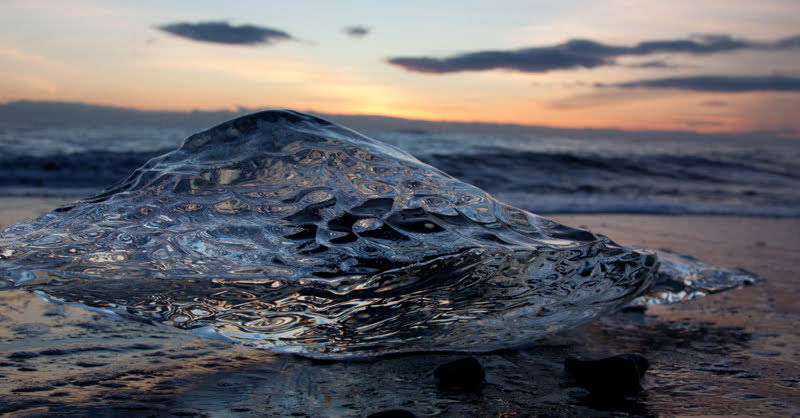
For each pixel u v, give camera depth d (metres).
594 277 0.90
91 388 0.80
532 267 0.87
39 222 0.89
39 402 0.76
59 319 0.99
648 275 0.94
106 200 0.92
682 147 10.22
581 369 0.87
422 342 0.87
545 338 0.99
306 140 0.96
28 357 0.86
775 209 3.53
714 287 1.27
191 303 0.81
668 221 2.79
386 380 0.84
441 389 0.82
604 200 3.65
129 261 0.82
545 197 3.77
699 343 0.99
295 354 0.90
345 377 0.84
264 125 0.97
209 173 0.93
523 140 10.05
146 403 0.77
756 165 6.24
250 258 0.84
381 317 0.84
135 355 0.89
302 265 0.84
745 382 0.86
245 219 0.88
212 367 0.86
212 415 0.75
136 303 0.80
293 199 0.90
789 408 0.80
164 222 0.87
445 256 0.85
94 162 4.07
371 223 0.88
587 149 8.25
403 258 0.85
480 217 0.91
